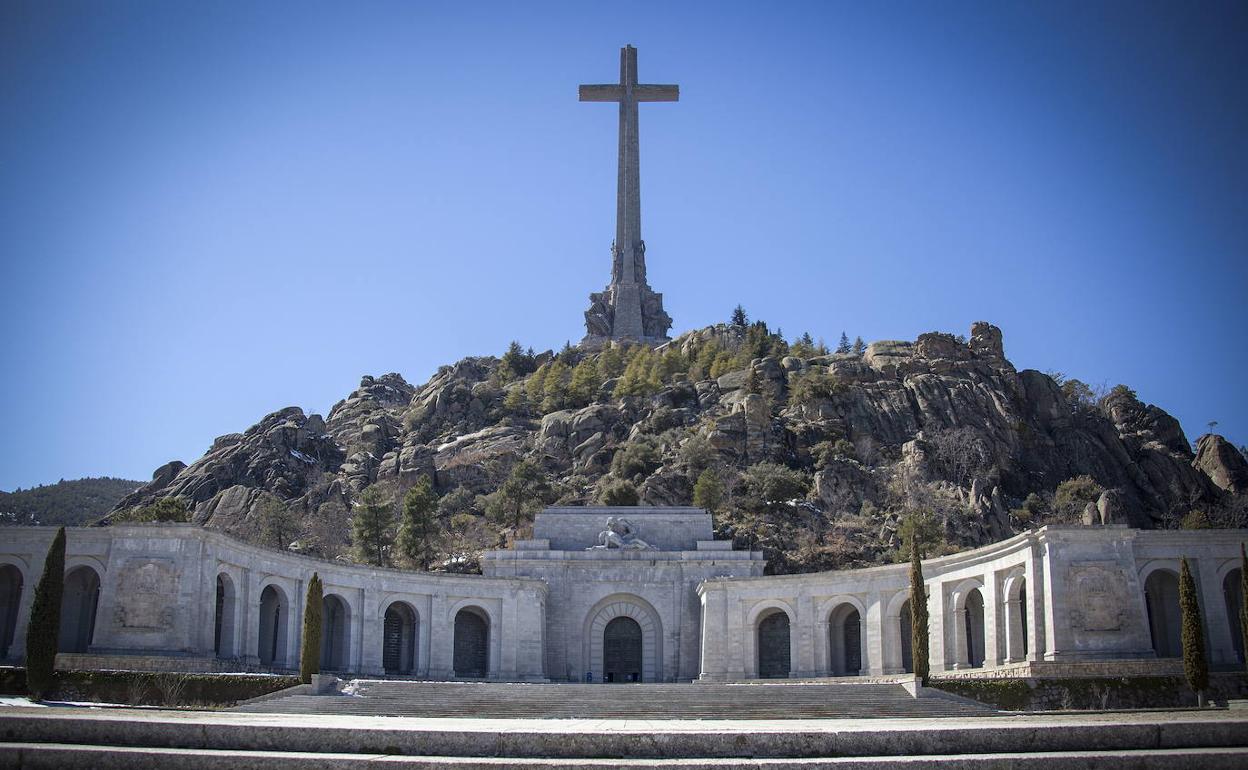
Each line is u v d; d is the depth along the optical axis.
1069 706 57.22
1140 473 142.00
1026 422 146.88
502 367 187.25
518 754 30.39
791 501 126.38
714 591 88.69
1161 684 57.25
